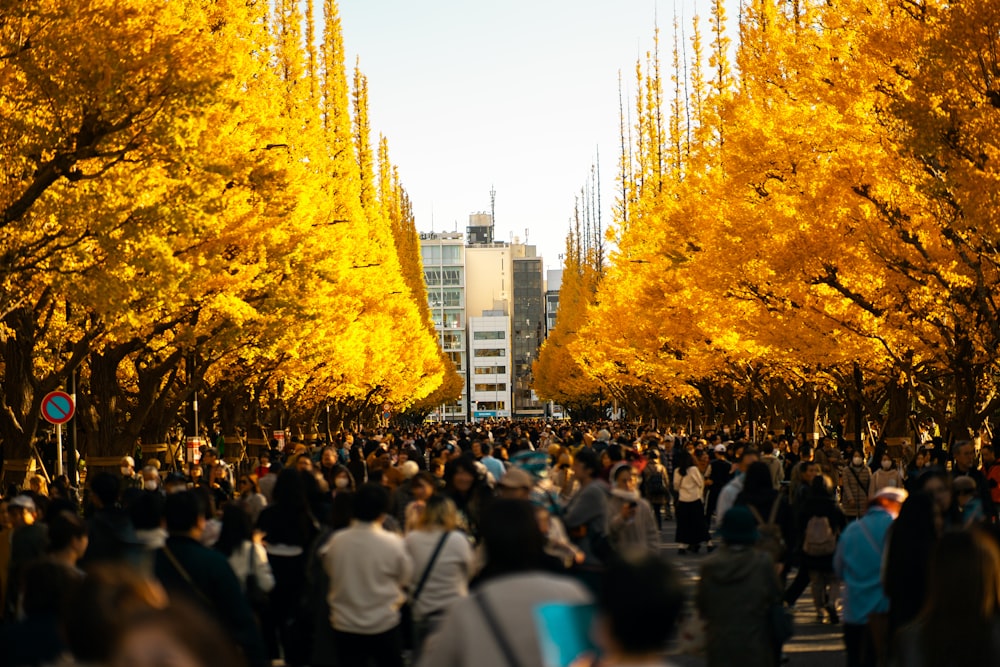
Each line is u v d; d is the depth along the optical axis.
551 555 9.01
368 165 67.62
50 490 19.83
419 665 4.14
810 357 28.22
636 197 67.88
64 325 23.25
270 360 38.22
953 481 11.78
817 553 14.08
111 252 16.50
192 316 25.78
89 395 27.06
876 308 23.55
